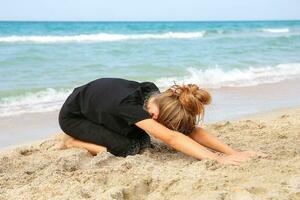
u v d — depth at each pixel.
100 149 4.13
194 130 4.02
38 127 6.22
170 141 3.68
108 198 2.88
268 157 3.54
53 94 8.53
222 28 43.94
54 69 11.80
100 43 21.08
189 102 3.74
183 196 2.85
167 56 15.64
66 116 4.25
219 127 5.33
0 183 3.40
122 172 3.41
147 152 3.98
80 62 13.35
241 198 2.71
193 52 17.41
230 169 3.26
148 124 3.70
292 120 5.73
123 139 4.03
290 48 20.44
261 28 46.78
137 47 18.95
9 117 6.75
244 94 8.82
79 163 3.85
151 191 3.08
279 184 2.87
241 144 4.40
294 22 77.12
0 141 5.49
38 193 3.09
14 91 8.52
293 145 4.28
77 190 3.06
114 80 4.05
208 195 2.78
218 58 15.30
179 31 34.47
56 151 4.29
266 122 5.63
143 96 3.91
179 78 10.84
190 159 3.83
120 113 3.81
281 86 9.98
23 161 4.05
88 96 4.06
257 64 13.84
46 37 23.69
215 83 10.30
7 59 13.23
